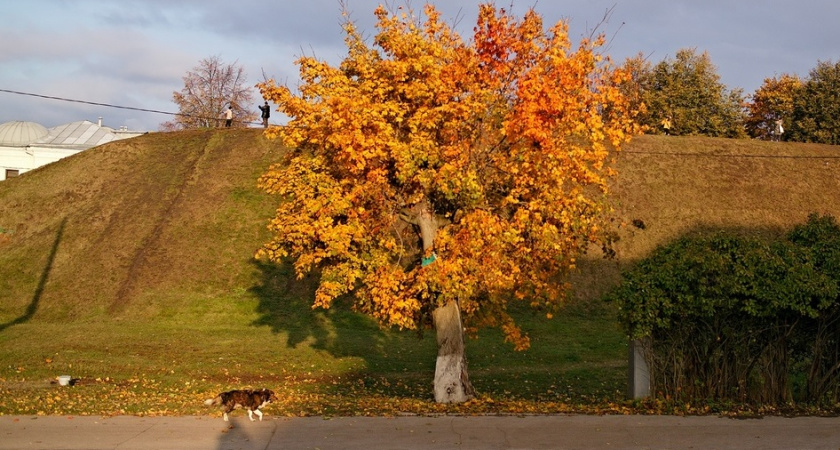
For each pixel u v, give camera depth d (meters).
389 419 14.22
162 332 30.22
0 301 34.59
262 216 40.41
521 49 16.42
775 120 69.19
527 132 15.70
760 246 15.14
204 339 29.12
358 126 16.12
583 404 16.98
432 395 20.81
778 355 15.36
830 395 15.48
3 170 64.06
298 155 18.47
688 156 46.28
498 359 26.78
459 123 16.89
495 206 17.55
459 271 15.99
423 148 16.34
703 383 15.45
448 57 17.33
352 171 16.81
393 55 17.77
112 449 11.82
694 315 15.08
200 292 35.09
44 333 29.97
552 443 12.38
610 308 34.84
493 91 16.84
